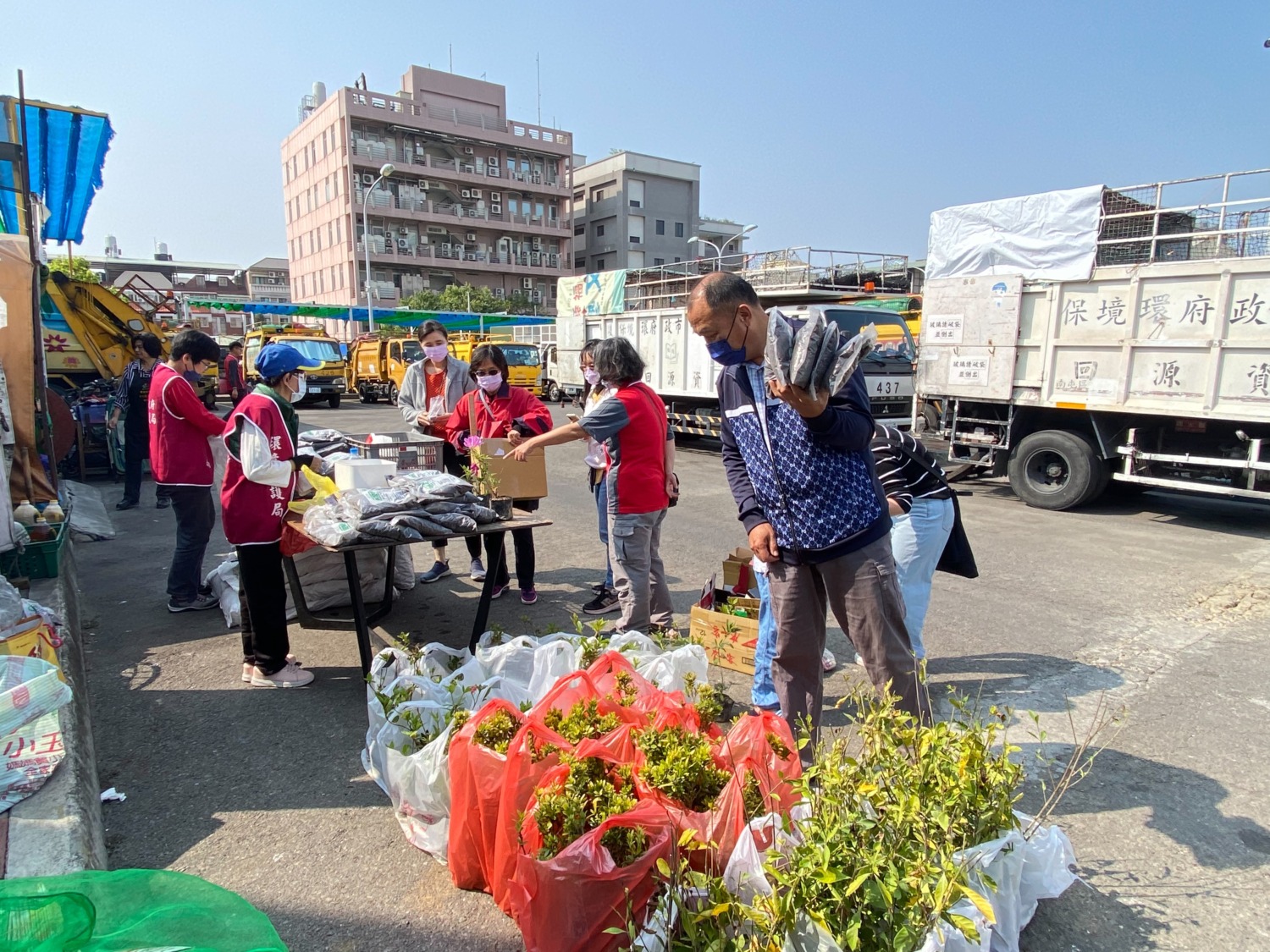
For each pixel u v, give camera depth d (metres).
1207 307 7.00
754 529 2.71
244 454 3.53
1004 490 9.78
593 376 5.96
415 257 53.00
